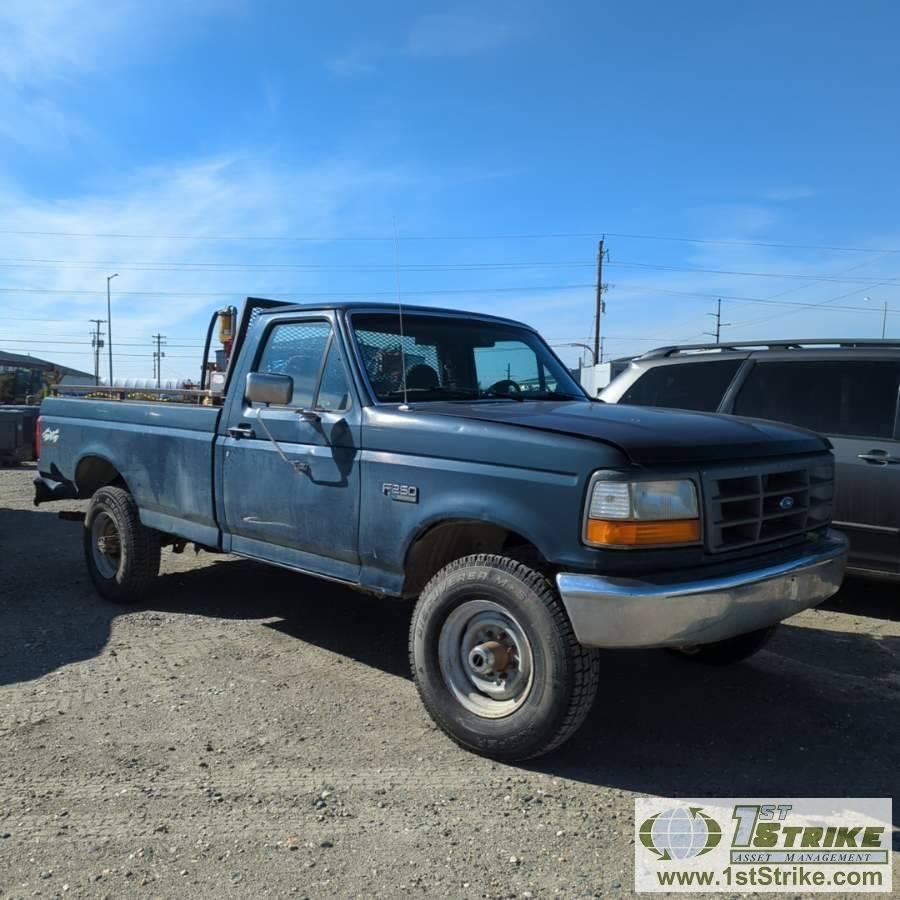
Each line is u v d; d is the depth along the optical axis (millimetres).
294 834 3096
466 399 4688
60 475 6652
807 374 6223
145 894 2727
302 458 4492
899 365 5891
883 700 4504
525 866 2920
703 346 6922
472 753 3762
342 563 4387
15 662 4875
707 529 3486
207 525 5289
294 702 4328
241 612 5930
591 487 3338
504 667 3666
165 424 5566
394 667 4875
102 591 6156
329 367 4559
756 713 4309
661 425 3738
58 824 3146
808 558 3842
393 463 4023
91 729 3977
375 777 3543
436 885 2801
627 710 4328
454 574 3781
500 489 3604
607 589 3258
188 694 4418
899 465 5676
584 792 3455
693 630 3332
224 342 6434
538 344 5516
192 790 3406
